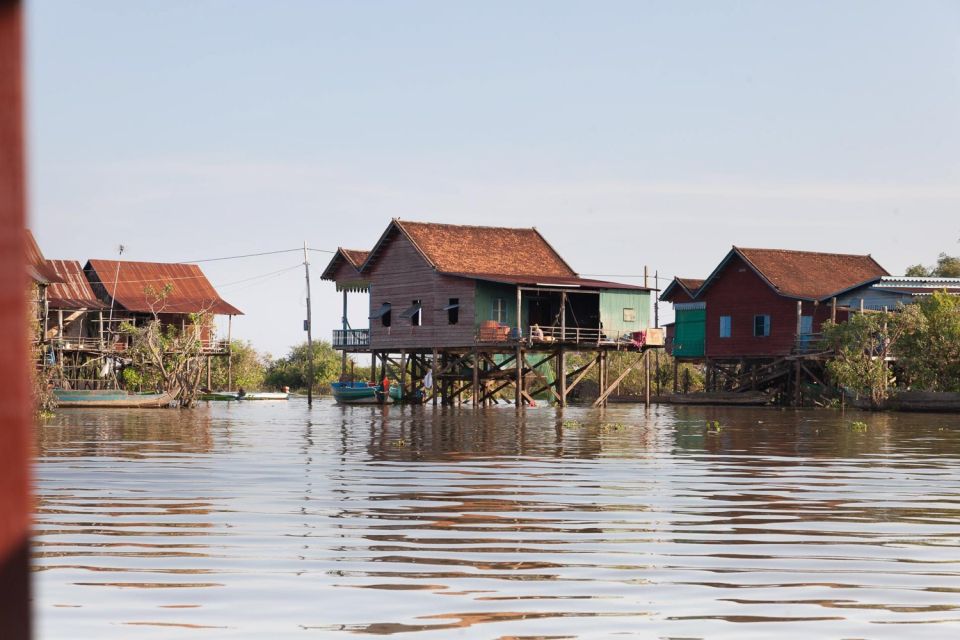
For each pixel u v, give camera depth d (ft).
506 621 29.81
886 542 43.42
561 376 195.72
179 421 147.74
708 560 39.32
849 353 192.03
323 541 43.14
